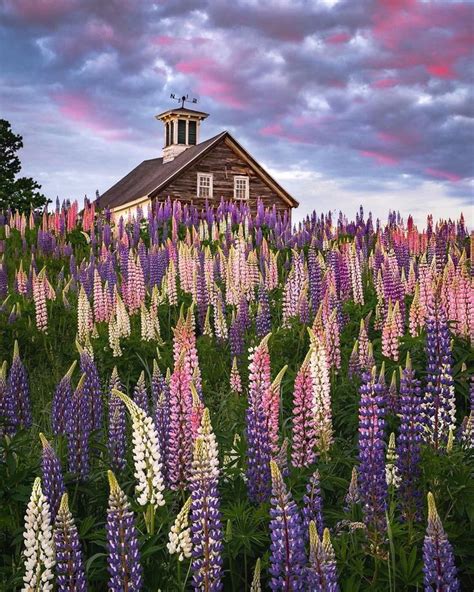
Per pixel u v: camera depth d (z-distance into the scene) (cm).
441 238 1520
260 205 2938
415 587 483
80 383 644
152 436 504
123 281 1842
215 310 1355
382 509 520
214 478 464
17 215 3114
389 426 716
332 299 1265
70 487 587
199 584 450
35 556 423
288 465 644
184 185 4994
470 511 541
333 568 398
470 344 1013
